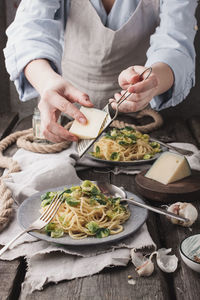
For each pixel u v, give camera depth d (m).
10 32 2.05
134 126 2.31
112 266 1.03
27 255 1.09
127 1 2.34
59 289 0.97
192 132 2.46
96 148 1.81
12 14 3.03
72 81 2.61
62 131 1.47
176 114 3.16
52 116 1.50
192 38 2.18
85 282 0.99
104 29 2.38
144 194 1.45
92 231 1.11
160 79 1.85
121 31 2.37
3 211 1.26
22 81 2.04
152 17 2.38
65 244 1.06
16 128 2.42
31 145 1.93
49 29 2.05
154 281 1.00
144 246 1.11
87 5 2.36
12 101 3.29
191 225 1.28
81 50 2.48
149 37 2.44
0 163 1.76
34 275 1.01
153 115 2.50
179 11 2.12
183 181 1.49
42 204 1.25
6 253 1.10
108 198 1.29
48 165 1.61
